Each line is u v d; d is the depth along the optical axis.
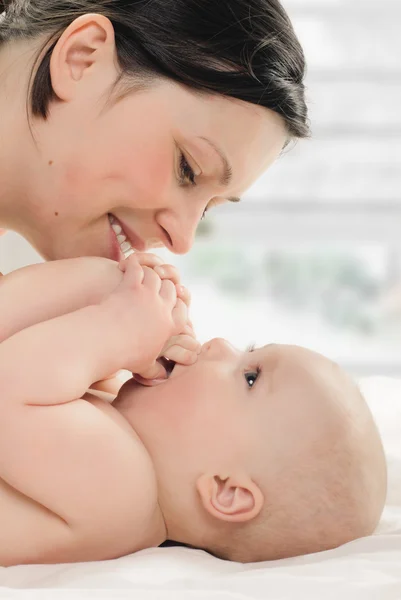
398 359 3.58
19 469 0.97
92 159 1.22
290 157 3.36
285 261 3.80
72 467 0.98
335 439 1.11
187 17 1.20
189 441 1.11
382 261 3.76
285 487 1.10
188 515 1.12
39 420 0.98
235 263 3.81
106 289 1.14
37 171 1.25
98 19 1.22
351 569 0.94
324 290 3.81
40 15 1.26
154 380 1.18
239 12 1.21
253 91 1.19
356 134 3.34
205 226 3.41
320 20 3.29
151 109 1.20
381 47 3.30
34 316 1.10
